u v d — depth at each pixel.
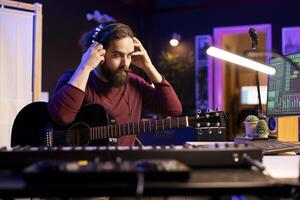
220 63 6.61
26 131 1.96
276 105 1.99
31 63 3.09
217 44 6.62
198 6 6.71
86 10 5.66
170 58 6.79
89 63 1.78
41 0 4.96
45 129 1.94
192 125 1.79
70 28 5.41
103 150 1.16
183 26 6.84
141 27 6.77
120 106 1.97
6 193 0.94
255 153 1.16
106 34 1.84
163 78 2.03
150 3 6.88
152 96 2.06
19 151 1.15
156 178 0.98
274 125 2.20
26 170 0.96
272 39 6.36
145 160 1.10
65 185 0.95
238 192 0.97
